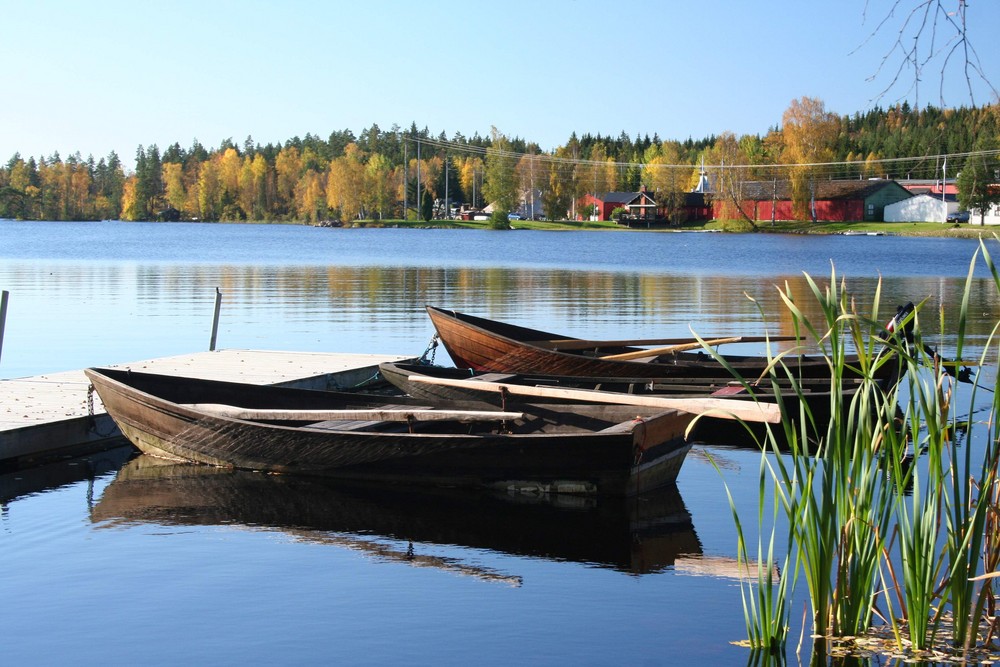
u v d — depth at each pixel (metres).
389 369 12.23
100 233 92.94
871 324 5.07
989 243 68.69
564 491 8.99
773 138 101.19
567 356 14.12
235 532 7.98
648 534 7.92
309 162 152.25
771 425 12.05
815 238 81.50
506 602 6.40
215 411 10.27
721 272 41.09
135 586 6.68
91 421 10.88
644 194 112.00
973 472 9.32
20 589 6.62
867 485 5.19
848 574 5.39
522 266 45.03
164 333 20.20
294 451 9.66
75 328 20.83
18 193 150.12
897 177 116.12
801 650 5.39
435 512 8.59
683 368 13.37
